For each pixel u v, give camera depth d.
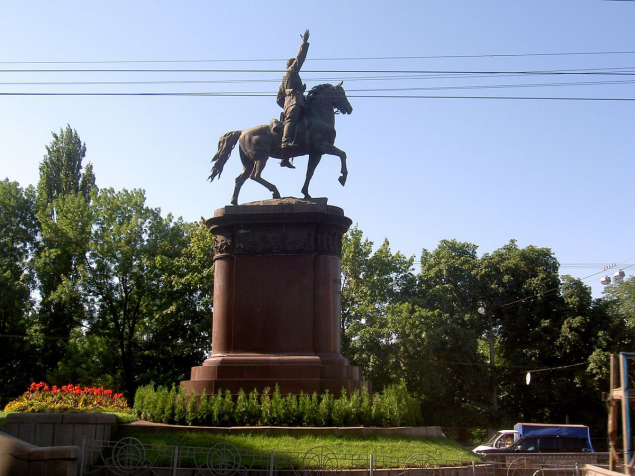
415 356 37.31
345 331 37.88
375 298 38.84
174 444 12.48
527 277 42.12
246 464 11.51
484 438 40.72
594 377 36.50
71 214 37.50
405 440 13.73
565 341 38.34
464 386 39.97
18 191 39.59
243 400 14.04
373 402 14.93
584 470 10.62
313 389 14.73
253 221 16.19
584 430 23.14
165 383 34.97
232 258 16.28
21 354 36.00
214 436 13.05
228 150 17.52
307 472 11.36
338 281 16.38
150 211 38.47
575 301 38.81
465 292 42.66
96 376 35.91
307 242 16.06
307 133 17.06
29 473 8.63
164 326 35.38
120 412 14.59
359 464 11.93
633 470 10.32
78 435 12.05
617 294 51.50
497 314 42.69
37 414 11.74
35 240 39.19
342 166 17.14
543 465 14.48
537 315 41.00
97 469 11.62
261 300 15.80
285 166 18.12
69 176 45.50
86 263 37.62
